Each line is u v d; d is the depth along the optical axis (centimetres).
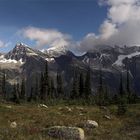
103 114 5350
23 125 2997
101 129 3144
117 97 10812
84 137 2273
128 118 5009
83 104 10469
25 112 4478
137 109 6656
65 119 3912
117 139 2458
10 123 3241
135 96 11381
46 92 12756
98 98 11312
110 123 4100
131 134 2912
